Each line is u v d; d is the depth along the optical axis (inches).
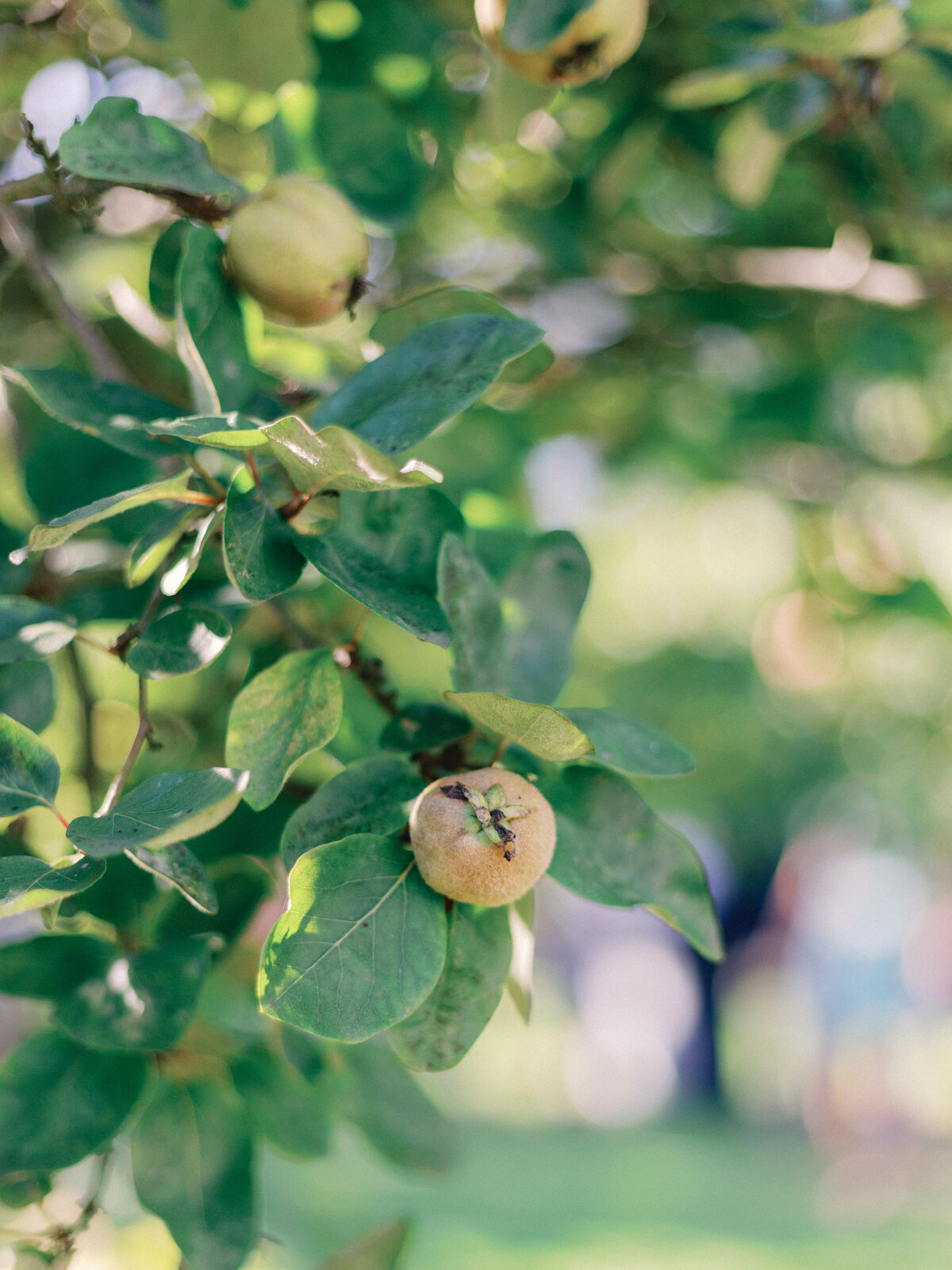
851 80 36.2
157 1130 29.7
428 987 26.3
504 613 30.4
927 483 61.0
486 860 26.6
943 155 38.4
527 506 50.5
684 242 51.6
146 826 25.6
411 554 28.5
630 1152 182.9
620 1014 284.4
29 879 25.6
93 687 37.3
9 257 32.8
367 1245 31.0
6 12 34.0
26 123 30.2
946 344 54.7
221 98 35.4
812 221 50.9
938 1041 187.2
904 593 60.3
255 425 26.7
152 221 37.7
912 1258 109.3
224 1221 29.5
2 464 37.5
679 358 51.9
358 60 38.0
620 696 142.9
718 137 43.3
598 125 43.4
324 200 30.1
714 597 136.0
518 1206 132.4
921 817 189.3
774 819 223.0
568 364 50.2
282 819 30.6
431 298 30.1
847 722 136.5
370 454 25.8
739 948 266.5
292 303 30.1
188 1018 29.0
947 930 224.1
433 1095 42.8
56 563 33.1
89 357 31.9
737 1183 153.7
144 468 33.6
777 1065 231.8
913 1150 160.9
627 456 59.7
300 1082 31.2
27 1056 29.3
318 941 26.2
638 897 28.0
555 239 48.6
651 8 40.2
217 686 36.7
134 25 34.1
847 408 58.4
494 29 33.5
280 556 27.4
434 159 39.8
